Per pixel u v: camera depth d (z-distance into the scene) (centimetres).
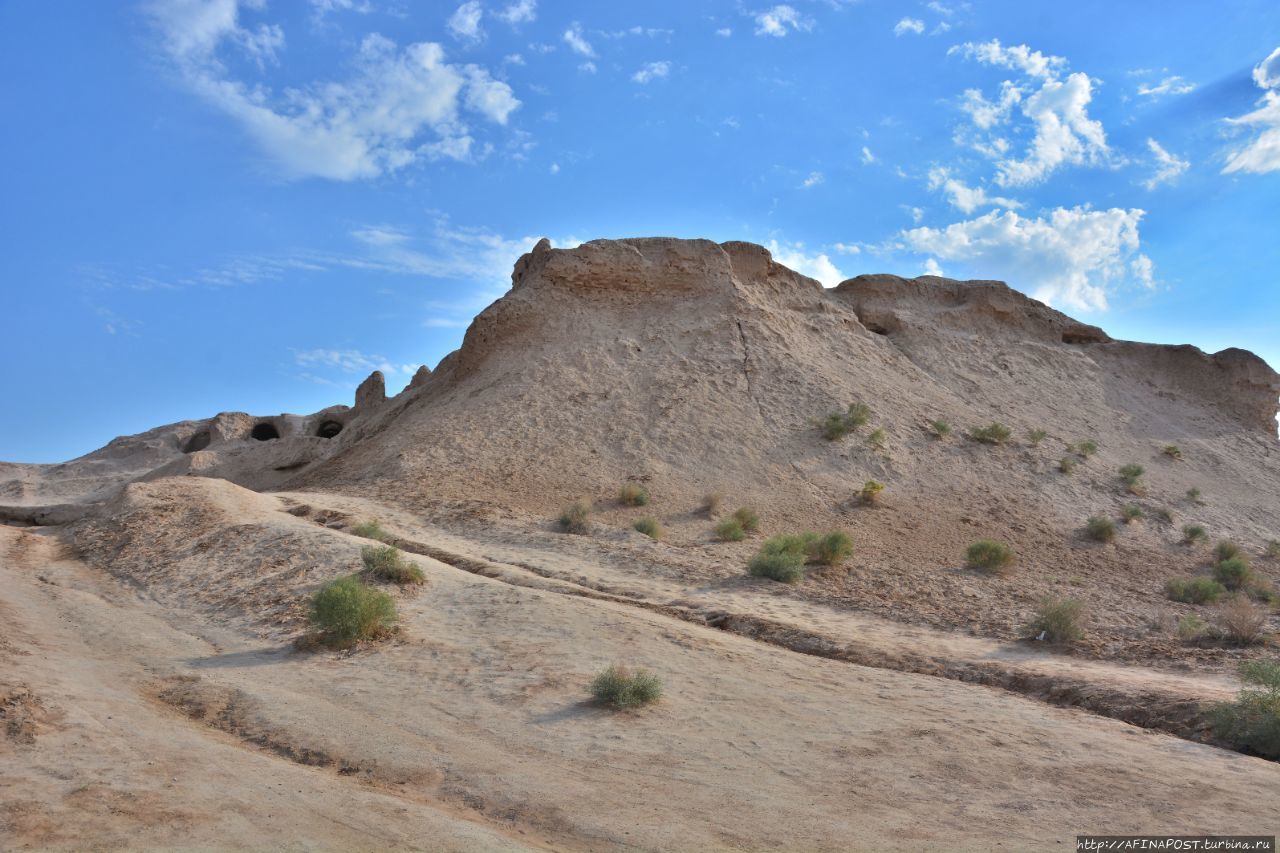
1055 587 2255
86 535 2258
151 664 1167
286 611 1460
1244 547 3388
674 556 2180
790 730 921
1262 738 891
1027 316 5484
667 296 4612
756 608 1669
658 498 3047
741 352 4231
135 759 730
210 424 7019
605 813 683
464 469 3253
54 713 823
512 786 740
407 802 694
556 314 4475
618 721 932
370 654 1205
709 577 1959
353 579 1335
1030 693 1162
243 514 2286
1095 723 985
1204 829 662
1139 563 2902
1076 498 3581
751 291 4794
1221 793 746
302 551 1823
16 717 787
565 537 2344
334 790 709
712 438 3584
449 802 716
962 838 642
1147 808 709
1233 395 5356
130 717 871
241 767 745
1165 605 2141
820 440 3662
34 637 1245
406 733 883
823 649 1374
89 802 624
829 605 1748
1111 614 1838
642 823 663
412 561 1747
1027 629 1538
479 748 842
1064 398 4881
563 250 4675
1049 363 5181
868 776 783
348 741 850
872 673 1212
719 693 1054
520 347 4359
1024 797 733
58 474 6569
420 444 3541
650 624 1380
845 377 4288
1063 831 657
